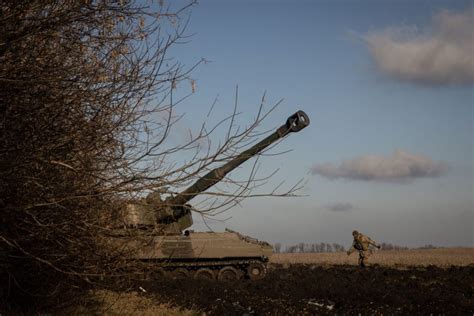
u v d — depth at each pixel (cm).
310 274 2389
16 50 743
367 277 2159
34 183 770
